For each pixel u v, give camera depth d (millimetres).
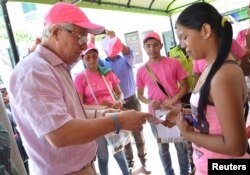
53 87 1165
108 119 1206
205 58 1271
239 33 3086
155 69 2861
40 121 1076
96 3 3834
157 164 3686
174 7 6043
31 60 1195
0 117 1572
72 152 1344
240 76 1137
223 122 1116
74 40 1294
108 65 3537
